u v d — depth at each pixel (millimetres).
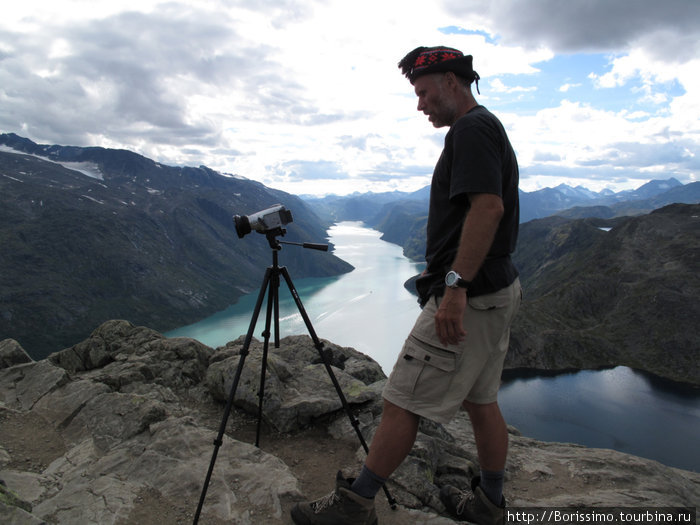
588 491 4969
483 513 3557
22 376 7441
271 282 4910
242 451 5059
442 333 2781
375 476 3109
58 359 9422
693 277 169875
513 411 109750
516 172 3041
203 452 5023
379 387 7492
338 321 189750
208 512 4062
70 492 4324
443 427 6520
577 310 176125
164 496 4305
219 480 4508
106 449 5418
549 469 5539
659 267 186375
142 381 8016
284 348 9547
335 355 9586
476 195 2604
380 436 3084
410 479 4703
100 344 9477
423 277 3262
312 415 6414
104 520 3893
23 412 6480
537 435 97750
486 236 2557
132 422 5848
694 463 87062
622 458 5691
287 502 4184
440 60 3041
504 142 2818
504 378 133125
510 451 6047
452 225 3006
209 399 7594
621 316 168250
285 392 6941
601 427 101938
